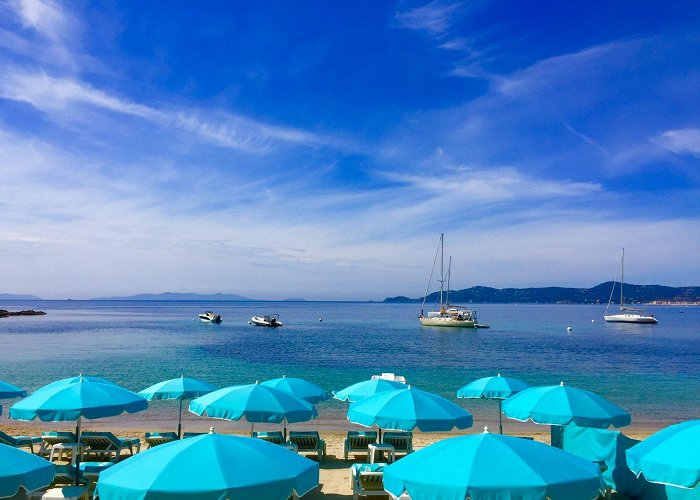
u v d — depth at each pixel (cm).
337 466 1389
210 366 3769
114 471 599
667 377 3425
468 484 563
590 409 1032
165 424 1992
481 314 19200
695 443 688
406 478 601
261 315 16588
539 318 15300
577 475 596
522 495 560
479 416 2198
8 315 14088
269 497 564
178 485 550
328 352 4909
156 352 4753
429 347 5597
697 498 895
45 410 987
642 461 708
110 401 1034
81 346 5325
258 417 1037
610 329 9769
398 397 1034
